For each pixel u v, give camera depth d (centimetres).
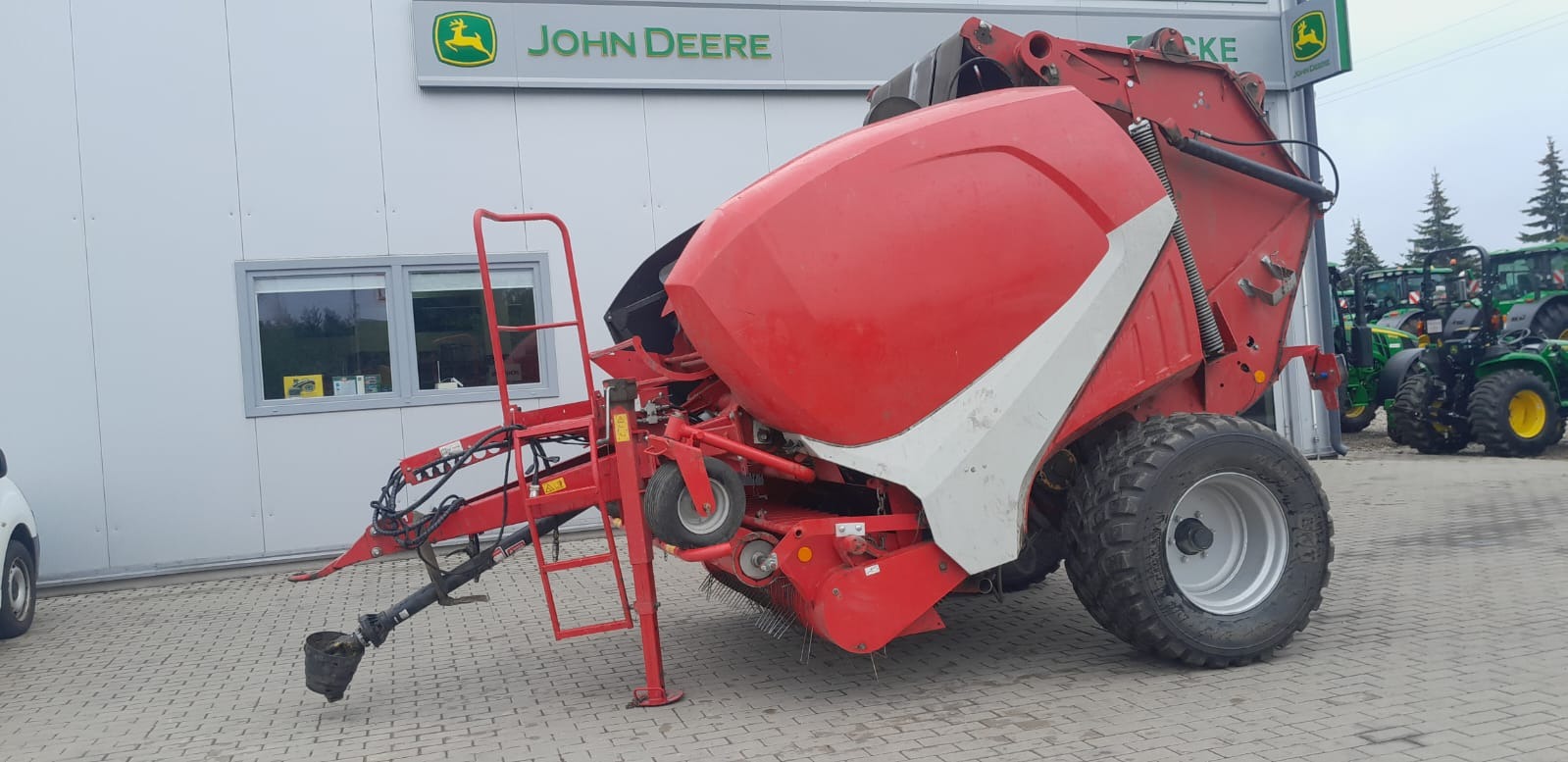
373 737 430
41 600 790
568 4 908
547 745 402
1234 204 528
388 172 880
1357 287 1322
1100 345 450
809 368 405
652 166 938
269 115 855
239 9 850
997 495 433
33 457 815
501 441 495
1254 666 452
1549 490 952
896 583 419
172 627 678
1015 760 355
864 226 410
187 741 439
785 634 533
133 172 830
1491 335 1252
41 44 817
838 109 987
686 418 496
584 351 475
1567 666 428
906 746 376
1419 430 1277
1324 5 1074
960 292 423
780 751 379
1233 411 516
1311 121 1139
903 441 420
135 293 830
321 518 860
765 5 955
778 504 528
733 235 400
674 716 430
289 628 660
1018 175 437
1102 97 504
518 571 802
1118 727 382
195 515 838
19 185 813
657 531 408
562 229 479
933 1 1002
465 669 533
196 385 840
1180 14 1087
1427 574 629
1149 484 433
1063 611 580
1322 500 464
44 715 489
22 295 812
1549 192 6469
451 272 896
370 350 877
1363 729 364
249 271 849
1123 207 454
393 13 880
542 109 912
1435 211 6353
